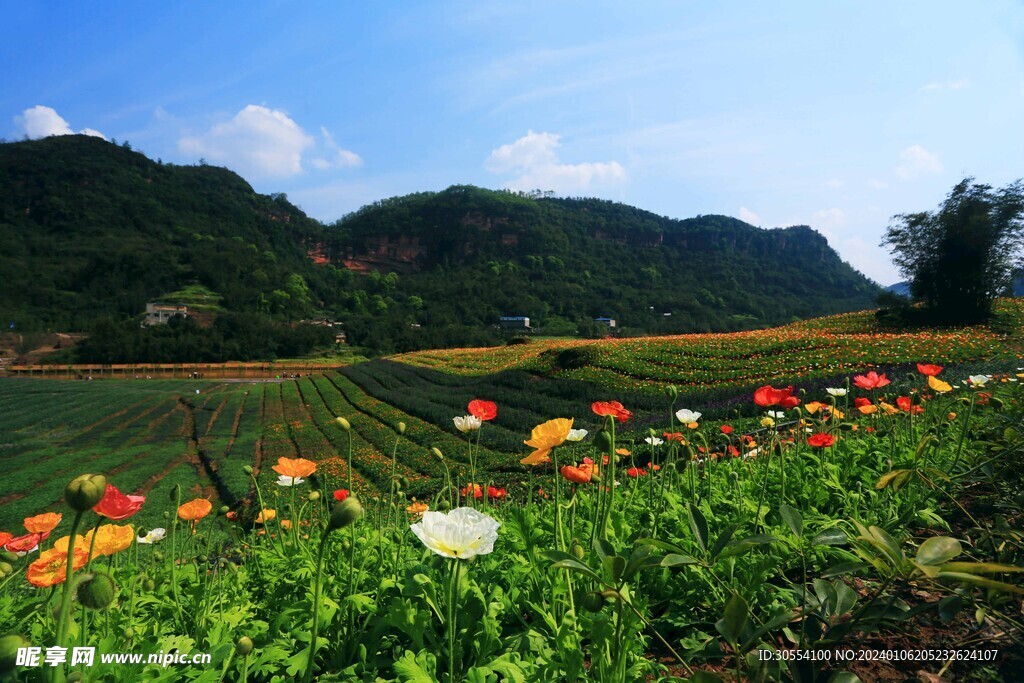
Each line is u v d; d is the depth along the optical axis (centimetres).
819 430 402
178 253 13538
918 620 198
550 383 2634
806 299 19325
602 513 222
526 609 204
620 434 1294
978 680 166
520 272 18962
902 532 230
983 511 272
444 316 13488
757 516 230
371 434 2272
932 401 504
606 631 149
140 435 2744
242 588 251
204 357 8838
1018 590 91
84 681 137
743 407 1459
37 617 189
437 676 166
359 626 202
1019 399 427
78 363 8350
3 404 3866
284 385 5075
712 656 154
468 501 284
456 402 2636
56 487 1588
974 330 3522
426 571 183
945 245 3725
